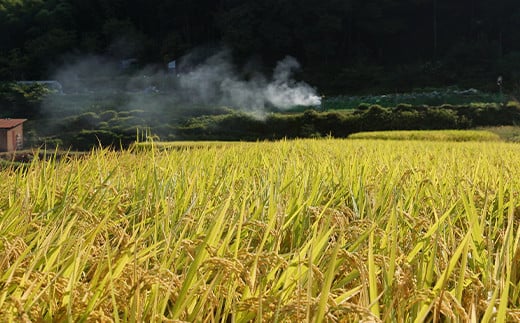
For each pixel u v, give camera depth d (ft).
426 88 249.96
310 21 313.32
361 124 160.35
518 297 8.61
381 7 321.93
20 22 354.95
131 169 18.45
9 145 136.98
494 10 305.94
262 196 12.73
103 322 6.40
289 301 7.11
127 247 7.92
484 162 23.00
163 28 361.30
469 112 154.30
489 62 267.80
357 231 9.85
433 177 16.70
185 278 7.02
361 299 7.25
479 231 9.87
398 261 8.79
